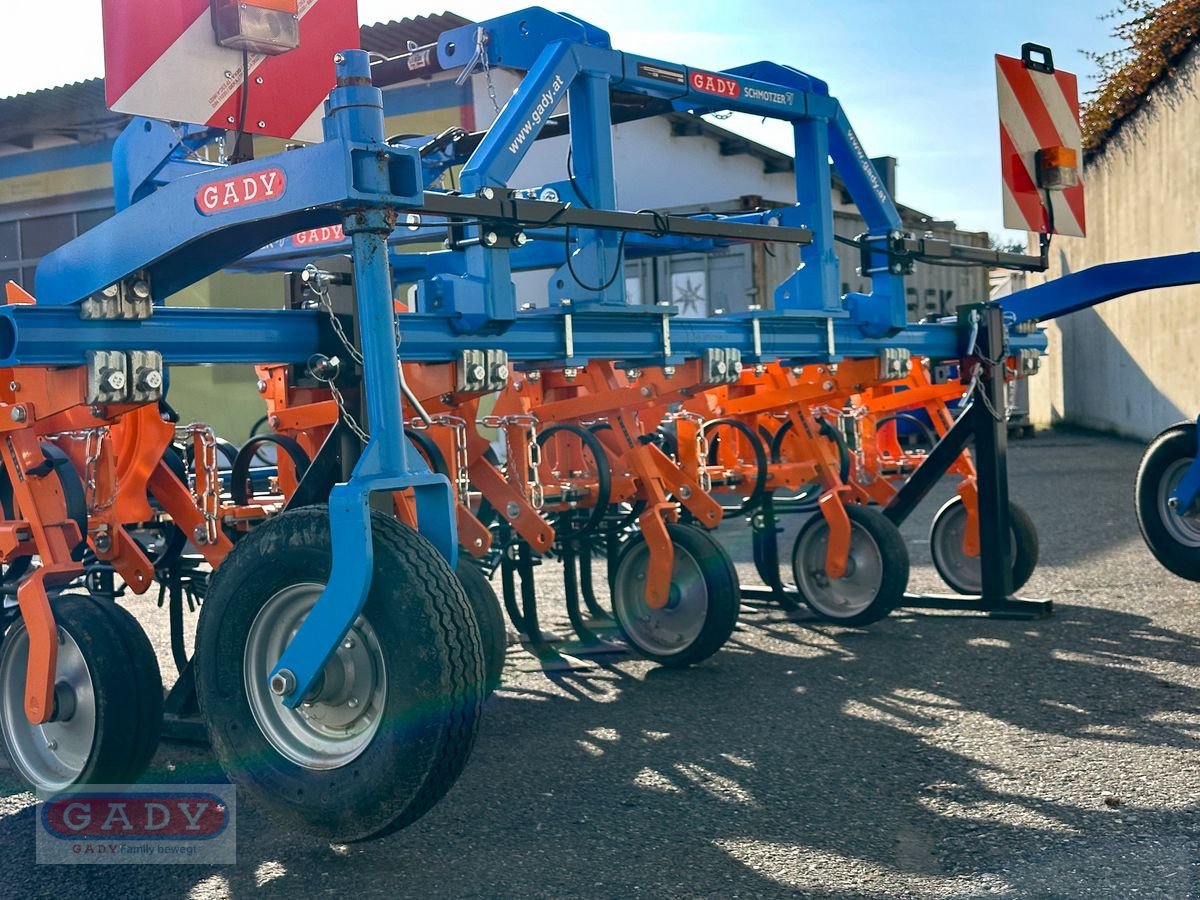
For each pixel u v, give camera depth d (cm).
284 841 331
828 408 636
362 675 296
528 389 588
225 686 309
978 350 628
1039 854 299
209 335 350
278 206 300
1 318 312
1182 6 1480
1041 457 1544
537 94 451
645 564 550
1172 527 614
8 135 1325
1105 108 1748
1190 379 1563
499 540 594
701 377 525
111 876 310
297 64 365
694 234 459
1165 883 278
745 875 295
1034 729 408
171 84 335
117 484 398
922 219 1789
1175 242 1582
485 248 419
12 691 375
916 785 356
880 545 594
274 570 303
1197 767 361
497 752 411
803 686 488
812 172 575
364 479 291
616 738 423
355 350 343
